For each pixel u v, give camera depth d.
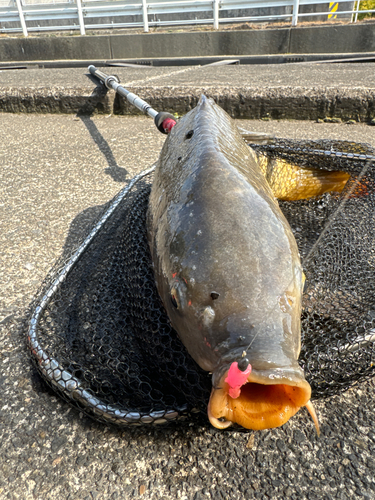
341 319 0.40
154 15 2.12
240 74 1.52
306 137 1.06
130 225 0.49
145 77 1.51
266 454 0.34
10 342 0.46
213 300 0.30
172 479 0.33
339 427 0.36
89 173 0.89
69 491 0.32
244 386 0.28
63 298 0.47
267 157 0.64
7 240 0.65
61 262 0.53
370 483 0.32
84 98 1.29
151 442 0.36
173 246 0.35
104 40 2.09
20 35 2.30
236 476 0.33
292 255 0.33
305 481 0.33
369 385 0.40
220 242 0.32
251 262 0.31
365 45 1.90
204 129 0.46
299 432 0.36
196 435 0.36
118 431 0.37
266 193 0.40
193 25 2.13
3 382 0.41
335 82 1.26
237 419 0.26
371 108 1.14
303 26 1.97
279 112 1.21
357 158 0.60
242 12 2.05
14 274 0.57
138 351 0.40
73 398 0.35
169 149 0.51
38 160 0.97
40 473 0.34
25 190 0.82
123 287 0.46
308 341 0.37
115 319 0.43
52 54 2.17
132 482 0.33
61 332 0.43
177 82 1.36
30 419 0.38
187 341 0.33
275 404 0.27
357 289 0.44
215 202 0.35
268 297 0.30
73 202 0.77
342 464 0.34
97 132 1.16
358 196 0.61
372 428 0.36
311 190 0.66
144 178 0.70
